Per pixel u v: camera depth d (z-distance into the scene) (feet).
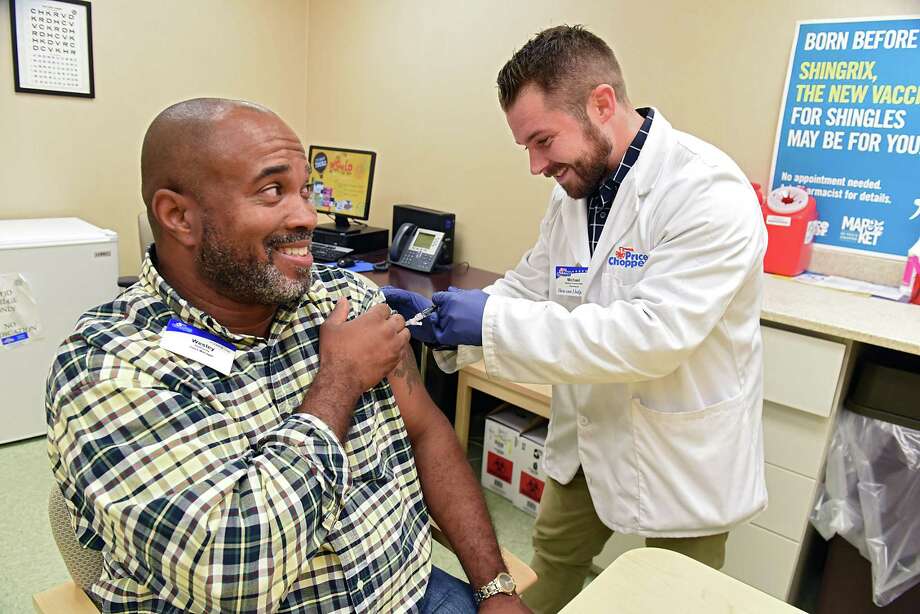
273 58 11.27
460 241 9.80
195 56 10.38
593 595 2.88
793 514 5.68
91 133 9.66
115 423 2.72
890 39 6.07
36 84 9.01
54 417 2.84
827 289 6.27
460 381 7.75
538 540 5.58
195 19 10.25
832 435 5.64
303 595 3.09
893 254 6.40
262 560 2.63
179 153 3.07
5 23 8.63
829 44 6.39
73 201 9.71
